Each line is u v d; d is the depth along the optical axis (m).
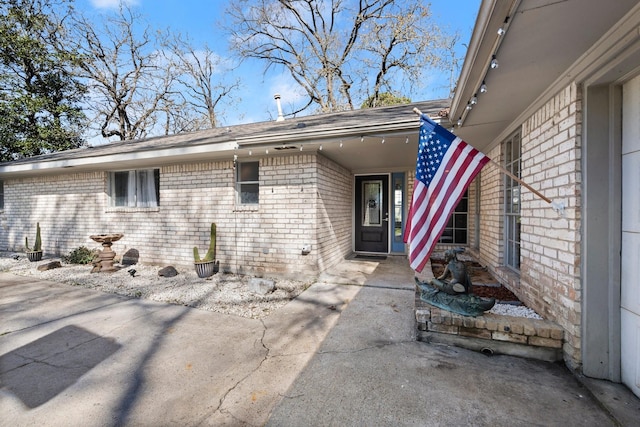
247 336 3.30
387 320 3.68
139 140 10.12
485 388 2.31
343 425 1.95
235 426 1.96
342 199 7.40
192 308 4.23
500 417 2.00
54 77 15.56
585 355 2.40
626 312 2.24
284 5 17.98
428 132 2.92
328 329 3.45
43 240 8.70
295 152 5.62
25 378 2.52
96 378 2.51
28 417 2.05
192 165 6.55
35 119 15.03
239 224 6.16
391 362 2.71
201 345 3.09
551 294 2.83
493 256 4.82
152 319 3.82
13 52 13.86
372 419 2.00
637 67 2.01
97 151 8.22
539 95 2.92
